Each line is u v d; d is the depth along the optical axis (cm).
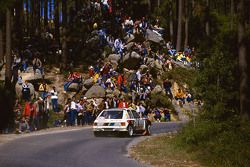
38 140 4797
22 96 7700
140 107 8400
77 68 10106
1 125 5869
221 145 3625
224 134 3862
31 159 3412
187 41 12669
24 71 8762
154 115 8725
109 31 11762
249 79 4344
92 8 12444
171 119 8900
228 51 4522
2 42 9300
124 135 5641
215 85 4244
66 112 7100
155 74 10212
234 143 3647
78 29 11625
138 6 14362
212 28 13550
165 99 9225
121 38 11569
